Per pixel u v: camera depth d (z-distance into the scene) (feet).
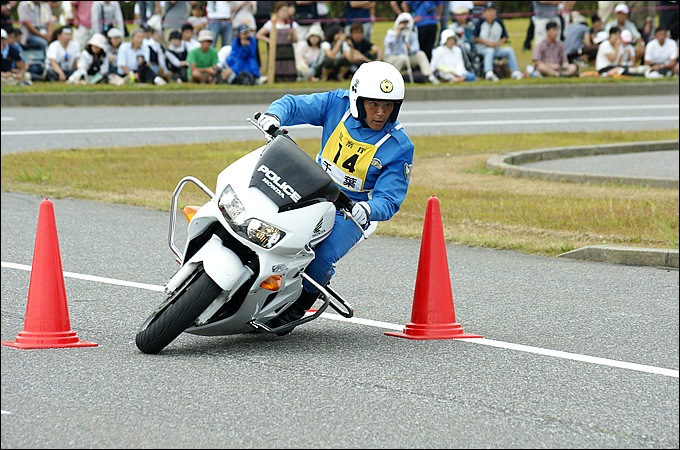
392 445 40.83
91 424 42.65
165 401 45.70
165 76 205.26
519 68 238.68
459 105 203.72
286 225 51.01
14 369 50.44
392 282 73.56
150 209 101.55
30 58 201.67
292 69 212.84
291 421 43.34
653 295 70.18
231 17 210.38
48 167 122.31
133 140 150.82
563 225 91.76
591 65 237.86
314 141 150.10
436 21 217.56
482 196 107.04
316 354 54.24
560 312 65.21
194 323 53.16
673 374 51.85
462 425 43.39
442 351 55.36
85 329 58.90
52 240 55.36
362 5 212.84
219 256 51.39
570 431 43.06
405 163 56.65
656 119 185.26
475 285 72.69
